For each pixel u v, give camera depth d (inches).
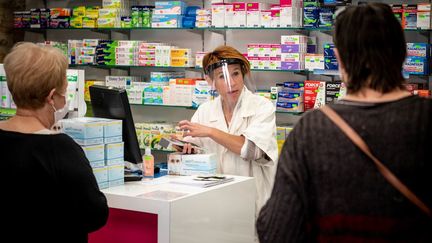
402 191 54.2
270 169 133.0
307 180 58.2
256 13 203.9
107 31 241.9
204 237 102.1
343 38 58.7
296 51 197.0
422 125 54.5
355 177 55.6
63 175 73.8
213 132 127.4
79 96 129.9
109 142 105.7
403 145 54.5
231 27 208.2
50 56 76.7
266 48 202.4
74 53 236.8
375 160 54.9
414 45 183.0
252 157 129.4
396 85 58.0
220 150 134.9
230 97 133.4
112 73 248.8
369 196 55.1
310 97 196.9
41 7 263.9
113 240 102.6
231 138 128.3
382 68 57.1
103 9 231.3
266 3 210.4
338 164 56.2
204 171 120.5
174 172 123.6
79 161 75.8
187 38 234.1
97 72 251.8
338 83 191.0
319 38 211.5
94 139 102.5
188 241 97.7
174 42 237.3
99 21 232.2
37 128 76.5
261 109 133.3
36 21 245.8
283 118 214.8
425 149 54.2
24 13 248.5
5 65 77.0
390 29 57.3
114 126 106.9
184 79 216.8
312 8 197.8
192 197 98.0
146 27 224.8
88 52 233.6
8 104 141.7
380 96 57.6
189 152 127.5
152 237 98.2
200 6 232.5
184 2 232.8
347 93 60.4
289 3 197.6
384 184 54.7
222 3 209.8
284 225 57.9
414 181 54.2
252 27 204.8
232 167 133.8
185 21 218.5
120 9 231.3
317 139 57.6
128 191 101.4
